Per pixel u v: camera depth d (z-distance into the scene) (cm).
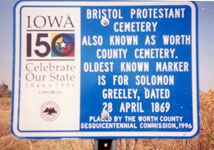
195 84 133
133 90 133
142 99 132
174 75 133
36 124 131
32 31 135
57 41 135
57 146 247
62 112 131
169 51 135
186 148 246
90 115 131
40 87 132
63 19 136
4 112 251
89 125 131
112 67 133
